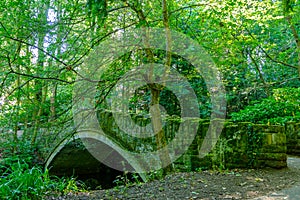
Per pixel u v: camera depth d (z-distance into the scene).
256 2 6.37
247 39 7.25
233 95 11.20
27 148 7.34
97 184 10.66
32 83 5.83
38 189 3.66
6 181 3.56
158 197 3.72
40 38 5.66
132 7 4.80
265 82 11.72
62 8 6.17
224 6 5.68
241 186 4.10
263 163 5.27
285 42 12.50
